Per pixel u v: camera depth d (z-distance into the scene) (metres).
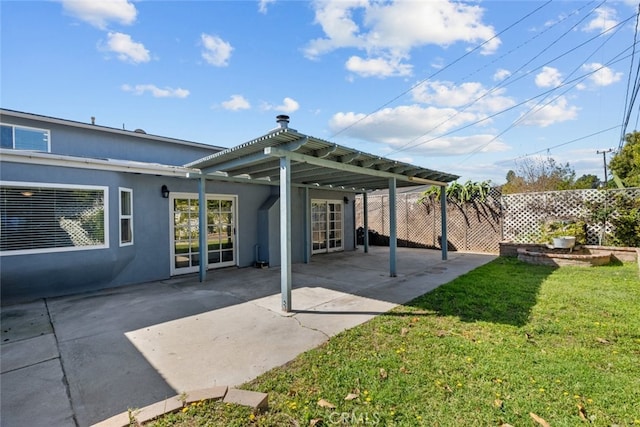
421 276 7.50
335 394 2.61
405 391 2.62
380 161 6.61
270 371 3.03
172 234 7.96
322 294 5.96
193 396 2.53
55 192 5.87
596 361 3.07
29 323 4.53
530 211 10.55
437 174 8.77
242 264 9.35
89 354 3.49
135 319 4.66
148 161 8.60
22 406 2.54
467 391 2.60
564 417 2.27
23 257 5.52
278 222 9.65
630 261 8.14
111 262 6.50
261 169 7.13
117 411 2.47
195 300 5.68
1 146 7.01
